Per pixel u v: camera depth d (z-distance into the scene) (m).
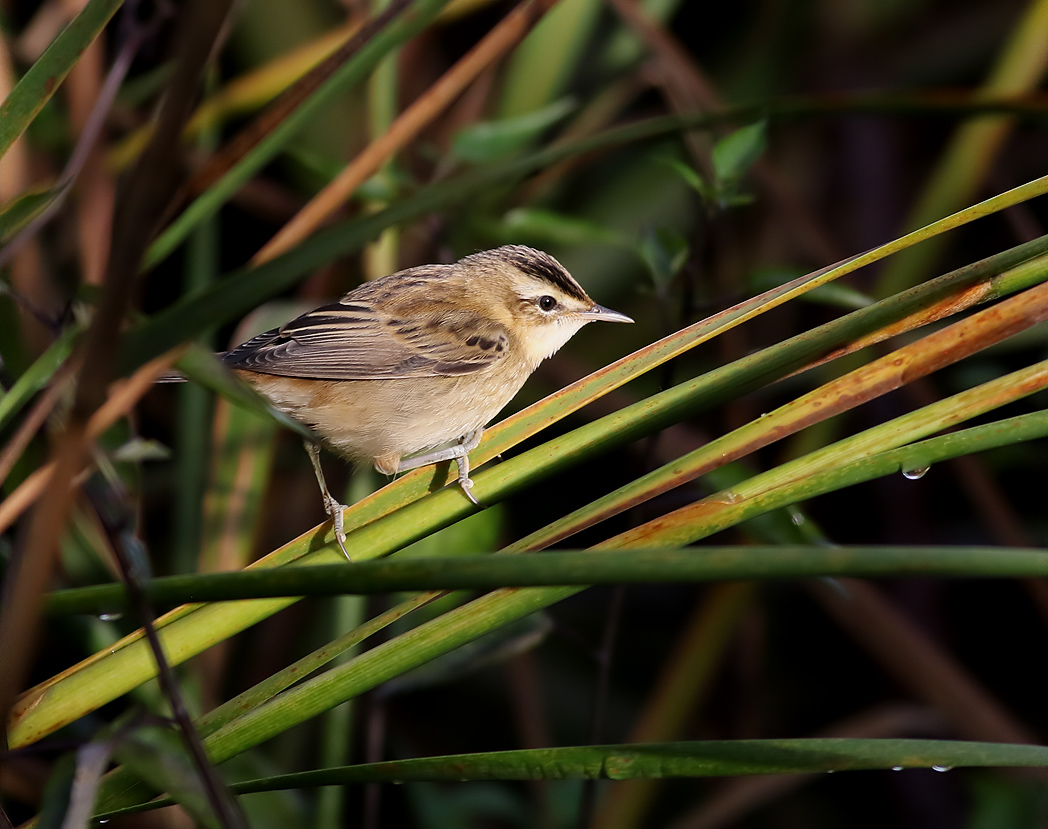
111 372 4.05
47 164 10.57
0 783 9.14
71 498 4.71
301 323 9.97
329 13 13.30
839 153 14.21
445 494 6.41
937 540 12.67
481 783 11.05
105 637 8.84
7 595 5.55
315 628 10.98
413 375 9.88
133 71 12.10
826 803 11.62
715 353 12.66
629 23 12.54
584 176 13.50
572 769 5.62
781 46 14.15
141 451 5.75
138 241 3.81
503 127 10.83
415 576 4.61
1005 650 12.32
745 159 8.47
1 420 5.92
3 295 7.20
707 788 11.63
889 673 11.91
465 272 10.74
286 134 7.34
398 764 5.65
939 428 5.84
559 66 13.26
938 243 11.28
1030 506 12.70
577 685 12.47
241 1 7.14
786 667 12.62
